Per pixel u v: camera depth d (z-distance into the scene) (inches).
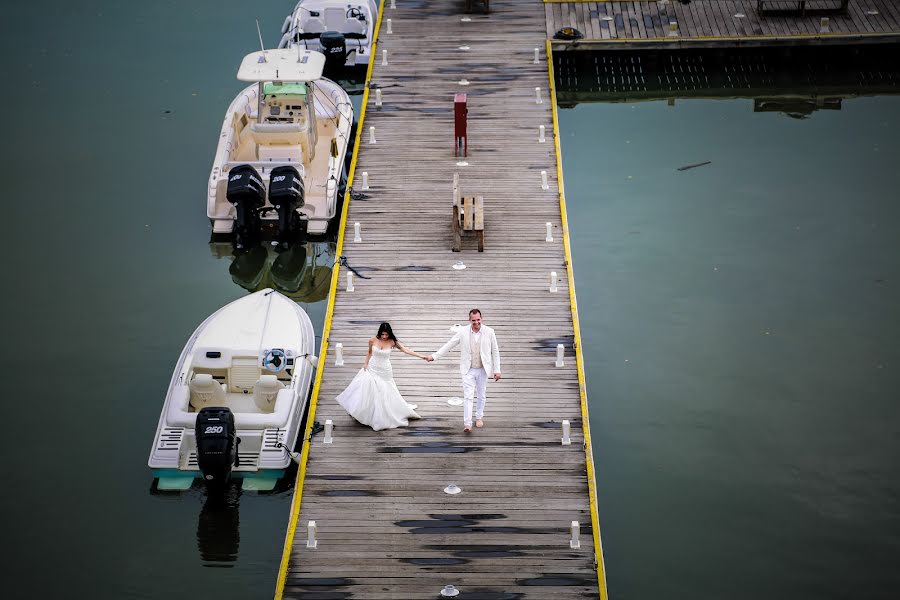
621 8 2495.1
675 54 2447.1
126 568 1270.9
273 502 1354.6
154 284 1774.1
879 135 2174.0
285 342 1551.4
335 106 2137.1
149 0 2726.4
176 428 1380.4
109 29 2573.8
